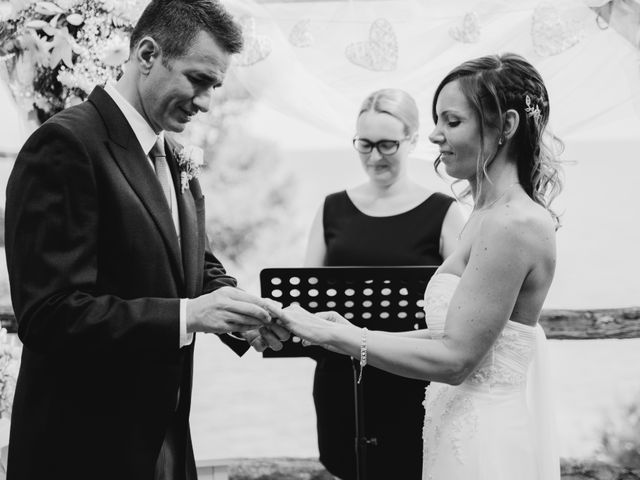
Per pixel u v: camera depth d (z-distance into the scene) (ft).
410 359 6.36
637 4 9.98
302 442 13.42
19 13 8.25
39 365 6.37
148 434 6.37
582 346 13.44
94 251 6.06
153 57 6.27
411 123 9.88
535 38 10.13
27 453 6.28
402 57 10.52
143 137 6.54
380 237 9.75
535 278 6.32
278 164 13.71
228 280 7.72
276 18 10.32
